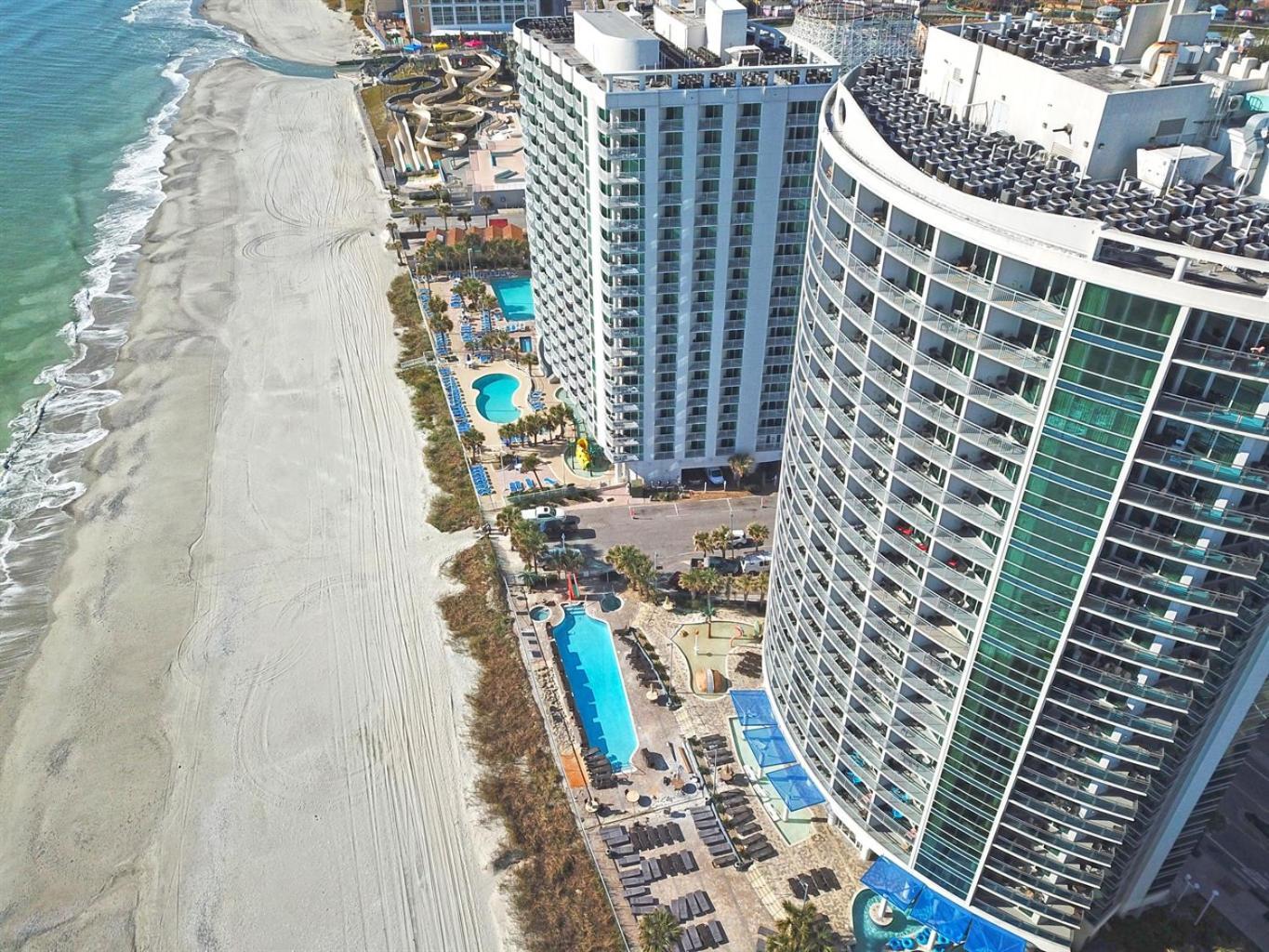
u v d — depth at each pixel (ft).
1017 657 200.95
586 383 422.00
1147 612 182.80
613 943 262.26
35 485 442.91
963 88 226.99
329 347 543.39
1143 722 195.11
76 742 323.57
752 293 365.20
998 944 240.32
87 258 642.22
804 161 335.67
